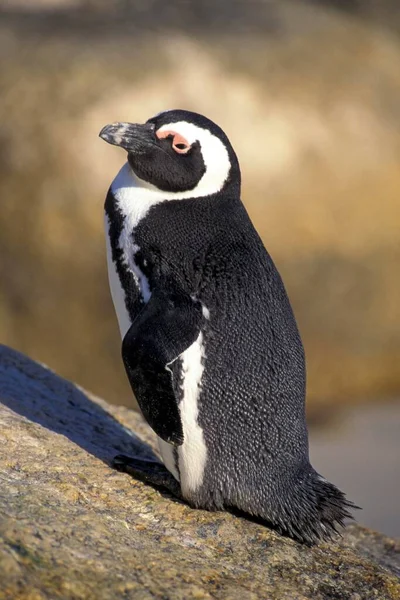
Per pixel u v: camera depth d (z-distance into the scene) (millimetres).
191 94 52875
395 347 53906
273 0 62688
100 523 15312
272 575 15641
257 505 16547
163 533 15945
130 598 13508
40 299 50219
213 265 16656
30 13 58969
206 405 16156
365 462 40250
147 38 55750
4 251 50562
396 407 49656
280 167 52469
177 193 17266
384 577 16375
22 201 50312
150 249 16812
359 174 53969
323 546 16953
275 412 16453
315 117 54438
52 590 12984
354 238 53531
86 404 22250
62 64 52781
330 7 64938
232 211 17438
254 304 16594
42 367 23312
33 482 16047
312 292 52594
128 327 17188
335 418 47500
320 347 52688
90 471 17250
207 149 17188
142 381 15656
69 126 50750
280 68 55781
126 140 16844
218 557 15695
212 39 56688
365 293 53375
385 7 65812
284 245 52250
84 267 50125
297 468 16594
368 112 55781
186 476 16641
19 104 51406
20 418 18906
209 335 16172
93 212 50031
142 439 21438
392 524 33875
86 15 58938
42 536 14094
